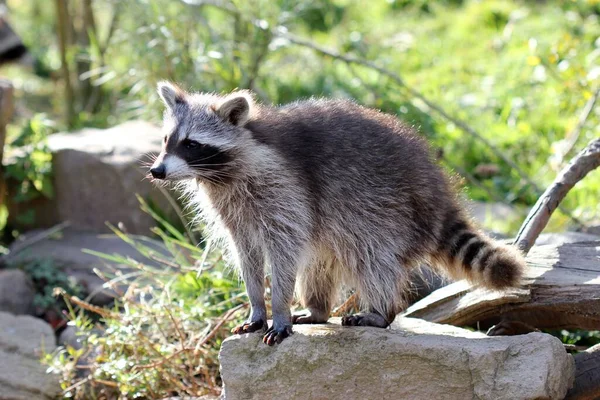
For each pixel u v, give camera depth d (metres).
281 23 16.22
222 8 15.64
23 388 9.42
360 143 8.12
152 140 13.77
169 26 15.21
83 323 10.34
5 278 11.39
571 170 9.21
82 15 18.88
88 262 12.08
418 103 17.00
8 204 13.53
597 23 20.17
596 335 9.30
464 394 6.80
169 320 9.55
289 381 7.33
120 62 16.69
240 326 7.85
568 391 7.25
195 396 8.86
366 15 25.09
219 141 7.98
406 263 8.16
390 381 7.05
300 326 7.84
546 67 14.20
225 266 9.65
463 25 23.73
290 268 7.94
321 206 8.10
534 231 8.78
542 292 7.85
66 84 18.31
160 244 11.84
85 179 13.02
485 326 9.13
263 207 8.03
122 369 9.03
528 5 25.02
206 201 8.40
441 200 8.22
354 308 9.17
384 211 8.05
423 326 7.98
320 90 17.38
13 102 12.85
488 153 15.38
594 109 14.03
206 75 15.16
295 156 8.03
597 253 8.24
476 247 7.92
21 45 24.70
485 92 17.84
